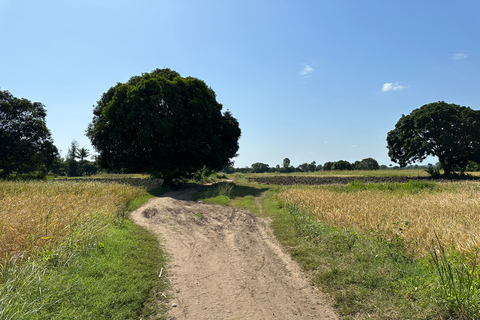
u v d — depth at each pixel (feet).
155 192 75.20
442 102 129.80
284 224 38.42
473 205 41.19
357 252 24.43
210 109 94.53
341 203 45.16
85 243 24.56
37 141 122.01
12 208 31.63
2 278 17.33
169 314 16.65
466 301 14.65
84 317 14.85
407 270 20.11
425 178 124.16
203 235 35.55
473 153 128.36
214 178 132.36
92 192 55.42
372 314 15.94
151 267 23.44
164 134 83.92
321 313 16.83
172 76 98.53
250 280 21.97
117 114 81.35
